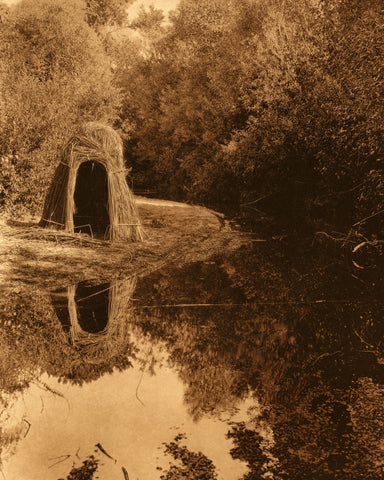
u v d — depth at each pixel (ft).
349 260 20.40
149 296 15.55
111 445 7.91
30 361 10.83
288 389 9.80
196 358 11.23
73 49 41.29
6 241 20.25
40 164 26.05
